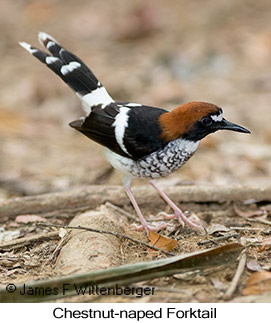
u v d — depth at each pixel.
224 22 23.25
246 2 24.94
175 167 10.00
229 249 8.52
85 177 13.30
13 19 24.84
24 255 9.52
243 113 16.55
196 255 8.28
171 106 17.11
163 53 20.95
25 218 11.05
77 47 22.03
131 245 9.58
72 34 23.14
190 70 19.62
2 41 22.66
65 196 11.40
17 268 9.05
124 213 11.22
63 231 10.15
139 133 9.61
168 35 22.56
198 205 11.61
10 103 17.81
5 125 16.39
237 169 13.64
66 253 9.09
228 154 14.52
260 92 18.05
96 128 10.10
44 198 11.35
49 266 9.07
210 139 15.09
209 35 22.19
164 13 24.28
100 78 19.23
